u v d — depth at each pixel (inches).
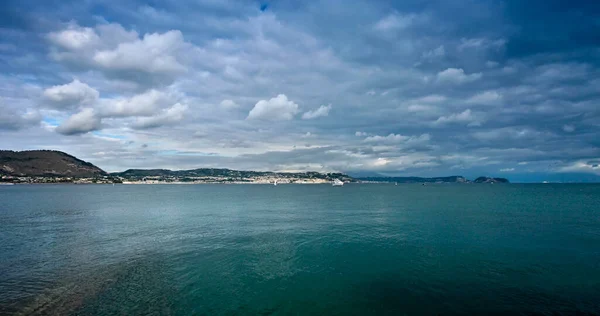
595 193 5644.7
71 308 709.3
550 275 893.8
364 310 690.2
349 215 2299.5
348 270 959.0
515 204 3179.1
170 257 1115.9
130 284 853.2
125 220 2089.1
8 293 794.2
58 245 1314.0
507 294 766.5
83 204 3390.7
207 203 3585.1
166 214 2438.5
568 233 1491.1
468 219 2010.3
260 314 677.9
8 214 2443.4
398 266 991.6
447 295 764.6
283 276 911.0
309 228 1704.0
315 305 717.9
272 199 4330.7
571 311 675.4
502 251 1159.0
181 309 702.5
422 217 2139.5
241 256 1123.9
